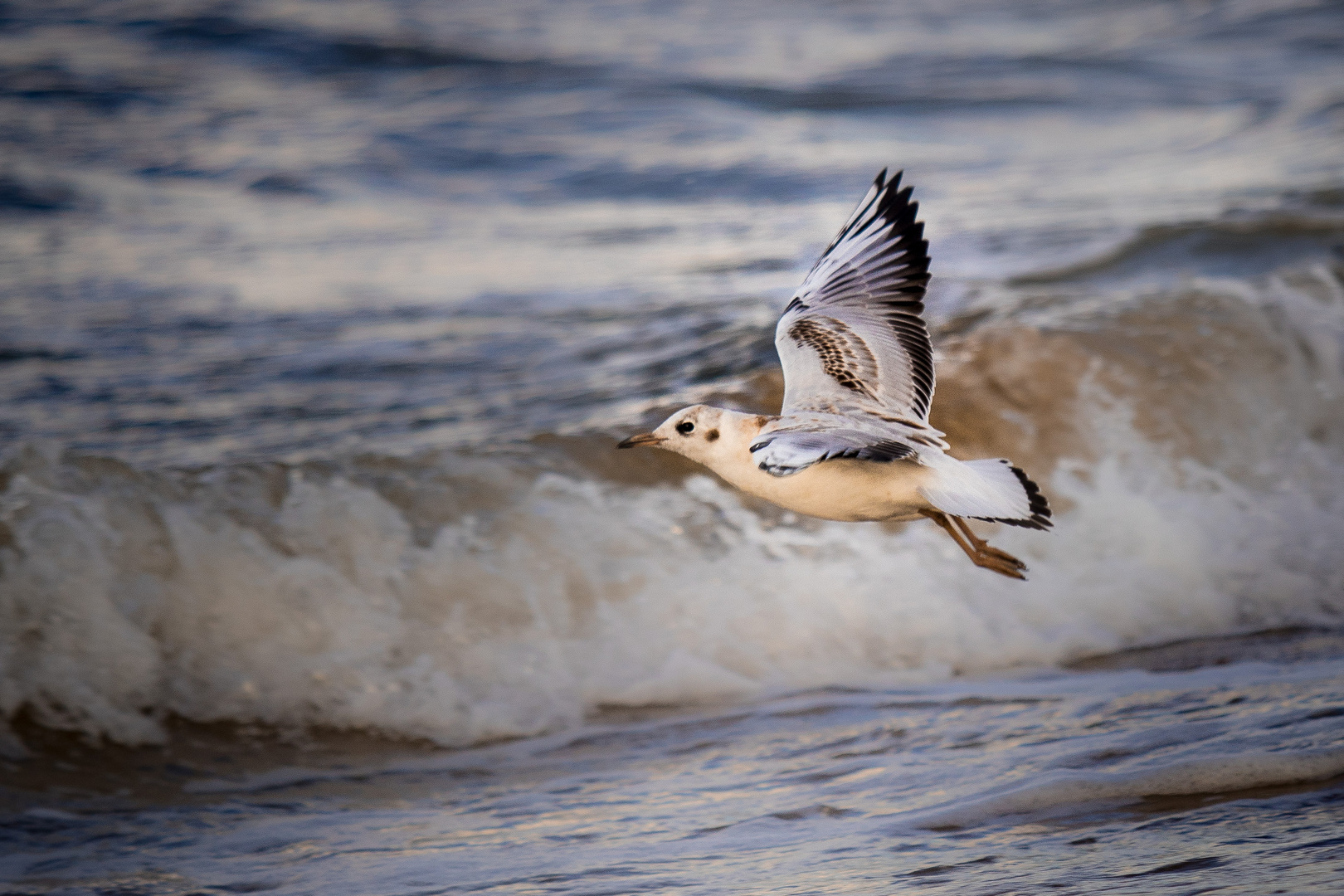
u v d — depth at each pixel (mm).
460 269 22812
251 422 15883
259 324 19922
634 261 23156
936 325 16812
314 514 12625
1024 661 12602
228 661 11656
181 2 41562
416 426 15477
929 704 11578
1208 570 13852
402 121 33031
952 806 8984
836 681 12195
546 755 11000
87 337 19141
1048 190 27969
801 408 8430
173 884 8695
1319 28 46312
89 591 11711
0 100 32469
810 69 40156
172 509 12375
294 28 40031
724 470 8703
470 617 12172
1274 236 21703
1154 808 8641
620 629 12312
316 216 26219
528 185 28625
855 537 13297
